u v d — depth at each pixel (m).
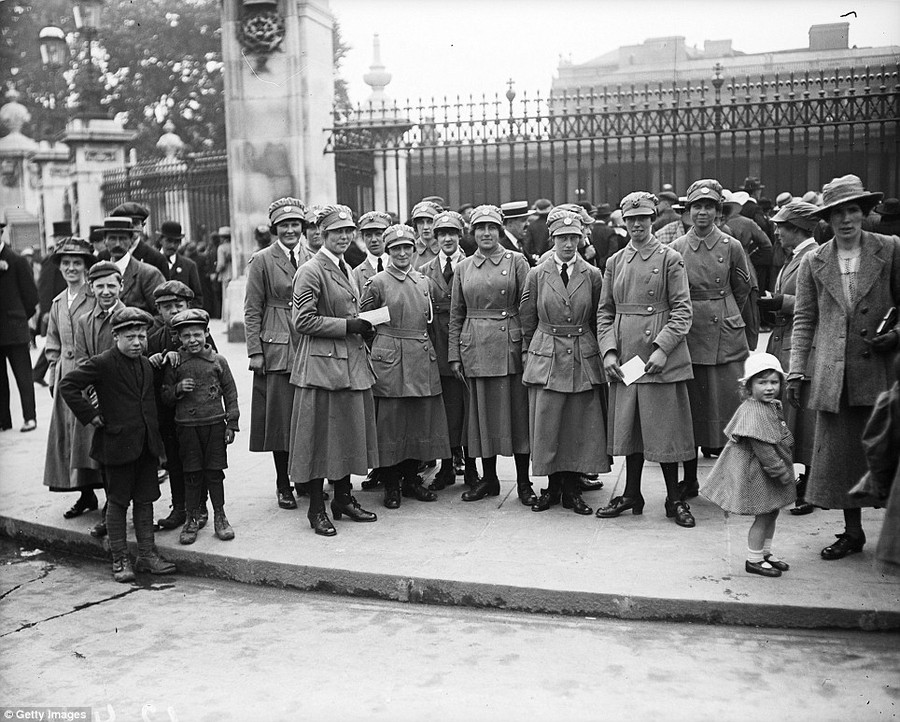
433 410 6.84
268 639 4.89
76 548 6.43
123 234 7.18
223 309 18.58
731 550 5.58
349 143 13.88
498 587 5.15
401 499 6.91
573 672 4.40
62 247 6.73
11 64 30.00
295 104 13.14
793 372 5.57
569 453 6.42
